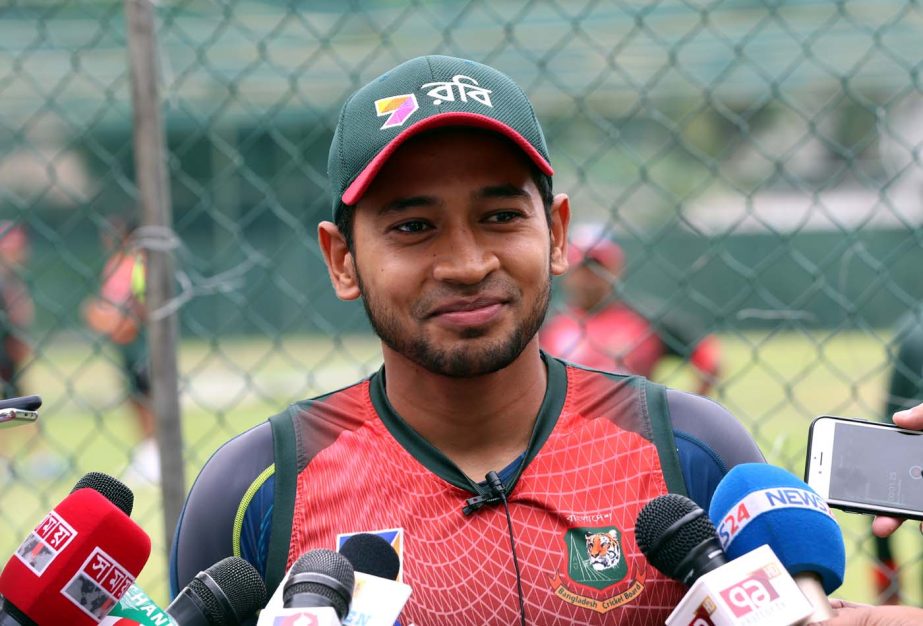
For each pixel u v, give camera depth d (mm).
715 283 12523
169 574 2021
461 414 1905
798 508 1635
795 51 9648
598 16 7680
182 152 3555
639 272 12531
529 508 1857
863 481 1856
